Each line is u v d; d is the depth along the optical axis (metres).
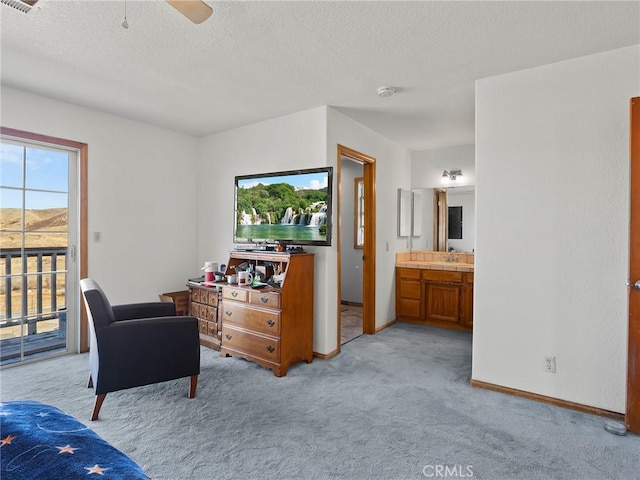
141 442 1.91
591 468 1.72
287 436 1.97
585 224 2.29
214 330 3.52
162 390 2.55
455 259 4.73
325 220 3.27
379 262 4.25
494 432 2.03
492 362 2.60
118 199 3.63
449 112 3.44
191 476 1.64
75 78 2.72
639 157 1.98
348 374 2.88
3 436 1.16
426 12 1.84
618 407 2.20
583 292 2.30
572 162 2.33
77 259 3.39
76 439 1.19
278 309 2.84
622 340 2.19
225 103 3.23
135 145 3.77
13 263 3.02
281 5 1.79
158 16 1.90
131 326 2.22
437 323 4.47
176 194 4.20
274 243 3.64
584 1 1.74
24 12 1.67
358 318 4.92
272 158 3.67
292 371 2.95
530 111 2.47
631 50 2.16
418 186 5.02
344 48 2.23
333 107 3.32
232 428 2.05
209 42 2.17
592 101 2.26
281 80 2.72
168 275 4.12
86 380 2.71
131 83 2.81
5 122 2.88
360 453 1.82
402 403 2.38
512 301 2.53
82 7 1.82
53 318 3.26
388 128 3.97
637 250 2.00
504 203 2.56
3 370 2.89
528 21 1.92
